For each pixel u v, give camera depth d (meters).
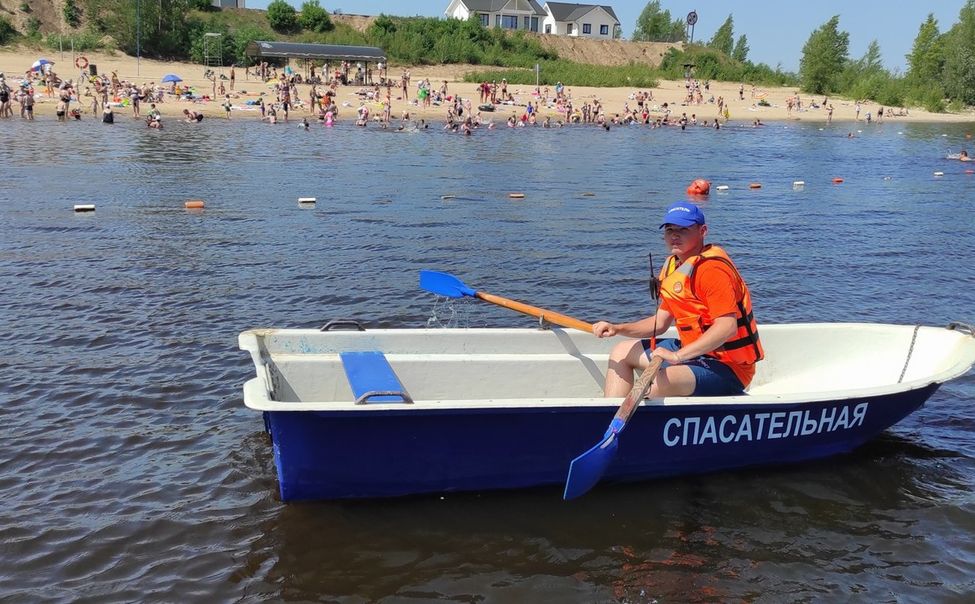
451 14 86.69
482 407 4.22
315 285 9.17
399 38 62.72
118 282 8.93
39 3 54.84
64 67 45.06
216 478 4.71
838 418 4.93
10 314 7.67
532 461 4.55
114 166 19.50
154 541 4.10
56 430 5.27
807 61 74.12
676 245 4.57
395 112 42.06
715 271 4.44
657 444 4.64
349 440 4.25
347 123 37.09
